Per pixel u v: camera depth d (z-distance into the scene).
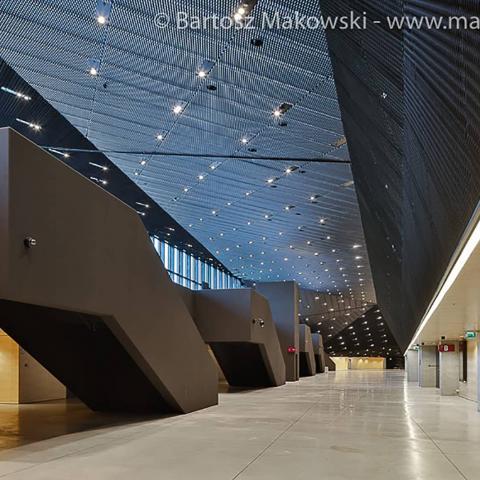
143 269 11.23
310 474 6.45
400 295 15.39
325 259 30.86
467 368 19.95
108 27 9.74
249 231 25.61
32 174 7.57
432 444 8.78
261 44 9.52
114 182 20.06
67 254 8.38
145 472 6.48
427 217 6.30
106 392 12.98
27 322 11.18
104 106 13.29
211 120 13.16
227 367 25.14
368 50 5.30
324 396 19.52
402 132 5.56
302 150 14.38
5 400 15.49
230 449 8.13
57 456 7.43
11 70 12.60
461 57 3.22
